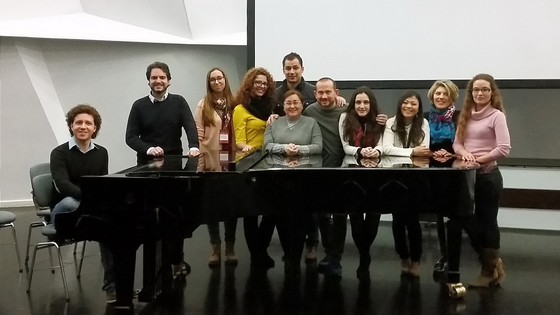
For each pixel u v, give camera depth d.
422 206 3.17
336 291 3.65
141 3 6.33
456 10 5.32
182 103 4.14
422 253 4.49
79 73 6.44
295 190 3.24
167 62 6.62
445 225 3.96
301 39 5.64
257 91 4.13
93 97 6.51
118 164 6.65
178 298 3.54
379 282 3.81
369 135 3.79
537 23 5.19
